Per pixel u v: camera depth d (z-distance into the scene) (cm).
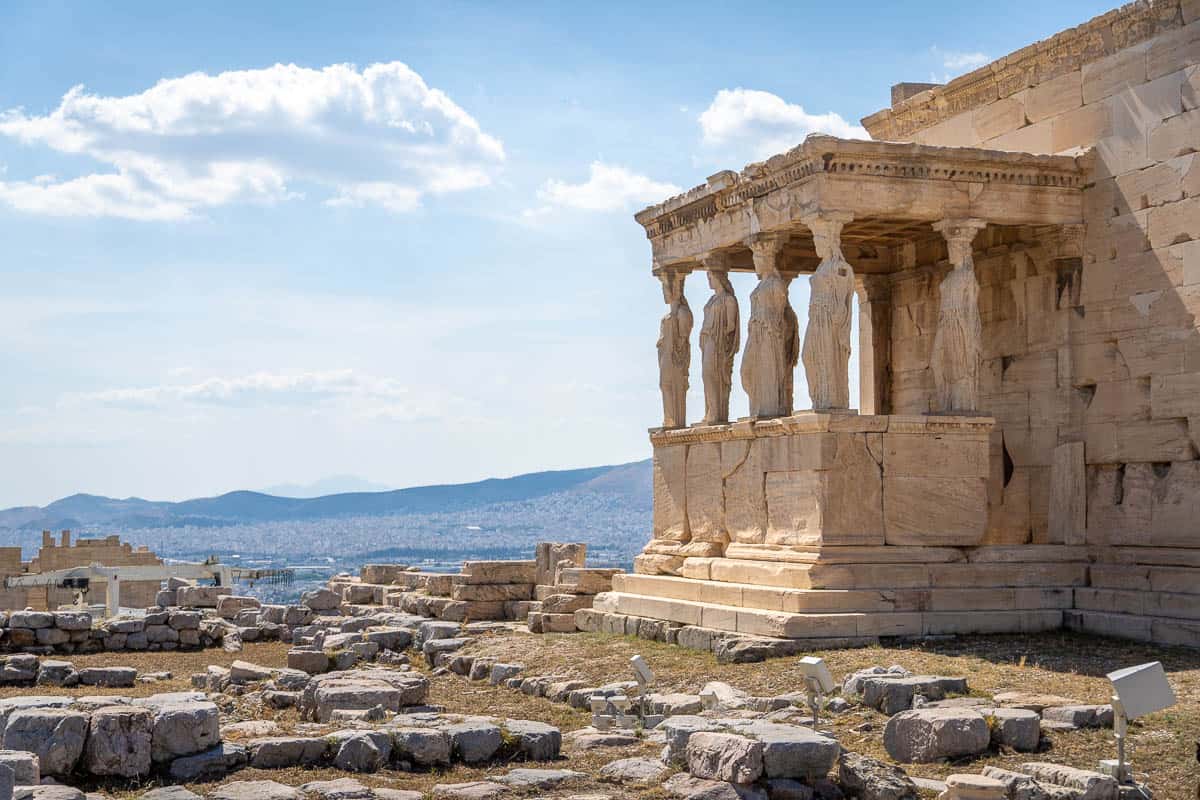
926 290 2750
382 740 1488
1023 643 2053
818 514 2169
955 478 2236
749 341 2392
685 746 1405
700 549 2492
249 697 2108
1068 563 2284
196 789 1381
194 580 4534
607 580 2814
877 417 2191
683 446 2611
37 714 1421
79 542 6431
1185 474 2180
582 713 1898
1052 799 1243
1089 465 2350
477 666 2364
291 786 1373
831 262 2217
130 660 2853
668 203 2669
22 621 2977
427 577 3403
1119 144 2314
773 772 1291
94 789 1384
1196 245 2170
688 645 2266
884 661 1911
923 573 2180
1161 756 1403
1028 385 2462
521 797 1342
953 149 2264
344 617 3372
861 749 1487
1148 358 2248
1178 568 2147
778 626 2072
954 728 1420
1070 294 2386
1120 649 1995
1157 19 2253
